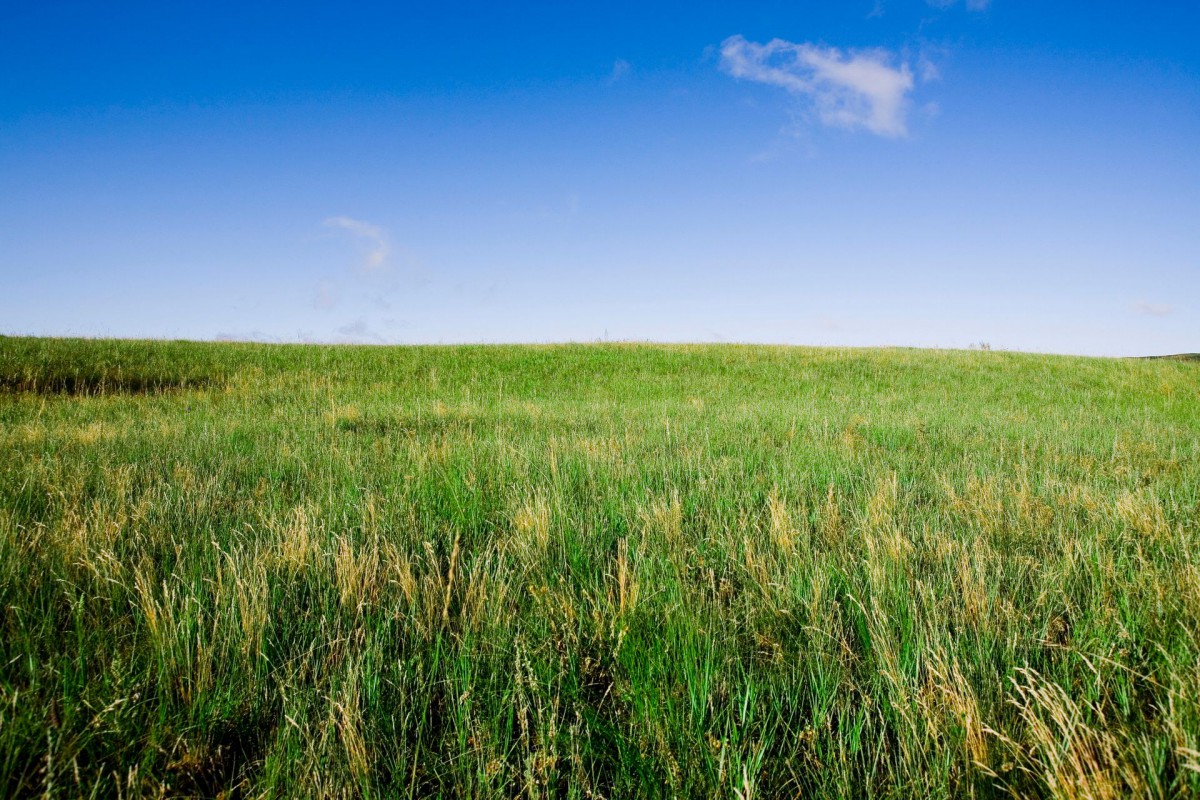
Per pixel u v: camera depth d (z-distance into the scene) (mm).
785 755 1933
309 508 4066
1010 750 1781
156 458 5895
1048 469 5707
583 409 12047
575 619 2574
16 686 2031
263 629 2387
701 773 1759
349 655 2111
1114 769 1643
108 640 2375
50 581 2791
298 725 1866
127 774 1770
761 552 3322
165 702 2025
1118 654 2133
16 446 6445
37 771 1683
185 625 2305
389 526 3811
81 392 13883
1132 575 2811
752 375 19859
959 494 4801
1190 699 1825
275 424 8969
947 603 2652
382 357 20469
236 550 3156
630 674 2146
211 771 1862
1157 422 11359
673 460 5938
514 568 3152
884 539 3326
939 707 1928
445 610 2604
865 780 1770
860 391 17172
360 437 7754
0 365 14641
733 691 2186
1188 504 4262
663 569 3064
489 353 21875
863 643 2400
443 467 5441
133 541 3334
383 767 1845
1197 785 1574
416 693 2152
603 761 1914
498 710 2008
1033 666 2256
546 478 5035
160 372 16234
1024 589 2900
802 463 5977
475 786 1783
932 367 21172
